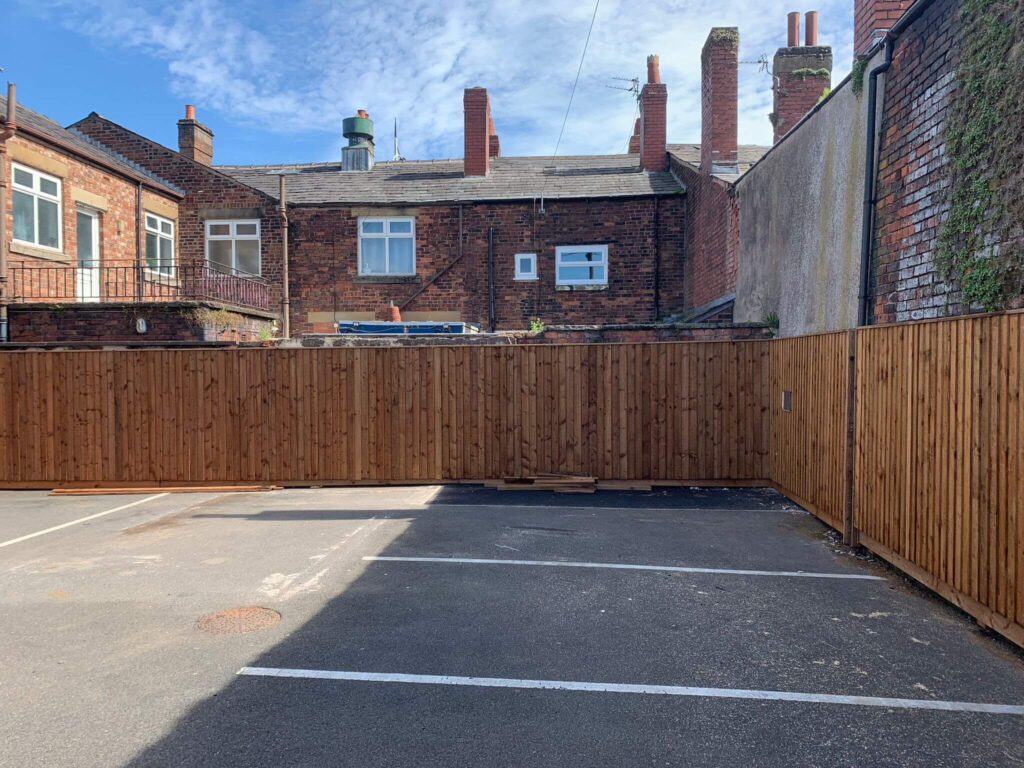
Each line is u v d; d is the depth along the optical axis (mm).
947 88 5793
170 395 10703
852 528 6855
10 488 10820
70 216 14328
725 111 15477
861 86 7516
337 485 10570
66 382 10766
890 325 6051
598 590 5668
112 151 18484
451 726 3561
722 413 10008
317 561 6586
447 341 11516
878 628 4797
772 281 10898
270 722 3613
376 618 5082
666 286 17562
